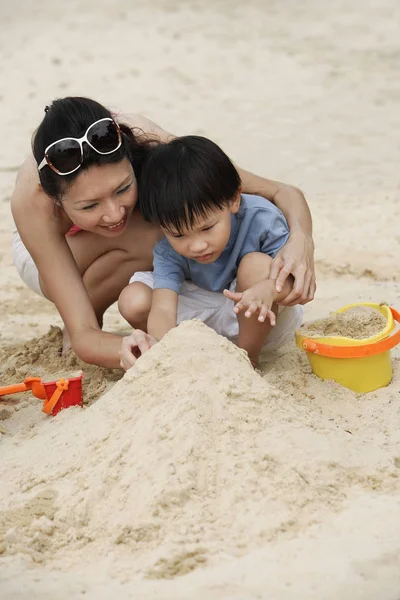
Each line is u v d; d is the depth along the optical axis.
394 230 5.98
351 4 12.89
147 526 2.77
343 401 3.62
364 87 9.77
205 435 2.99
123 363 3.60
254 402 3.15
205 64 10.85
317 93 9.70
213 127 8.87
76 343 3.83
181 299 4.12
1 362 4.42
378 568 2.54
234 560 2.62
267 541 2.70
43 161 3.57
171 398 3.14
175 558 2.64
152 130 4.15
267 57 10.95
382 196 6.70
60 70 10.95
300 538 2.70
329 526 2.75
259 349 3.95
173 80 10.38
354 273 5.46
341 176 7.34
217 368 3.22
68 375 3.95
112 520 2.83
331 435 3.13
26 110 9.66
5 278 5.72
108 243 4.29
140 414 3.16
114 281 4.41
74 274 3.92
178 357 3.27
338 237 5.89
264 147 8.24
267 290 3.63
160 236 4.25
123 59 11.21
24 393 4.03
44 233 3.87
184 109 9.44
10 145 8.57
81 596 2.51
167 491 2.83
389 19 12.10
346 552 2.62
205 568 2.60
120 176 3.58
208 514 2.79
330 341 3.72
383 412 3.50
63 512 2.87
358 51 10.93
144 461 2.96
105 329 4.89
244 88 10.02
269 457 2.95
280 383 3.75
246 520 2.77
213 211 3.61
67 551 2.76
